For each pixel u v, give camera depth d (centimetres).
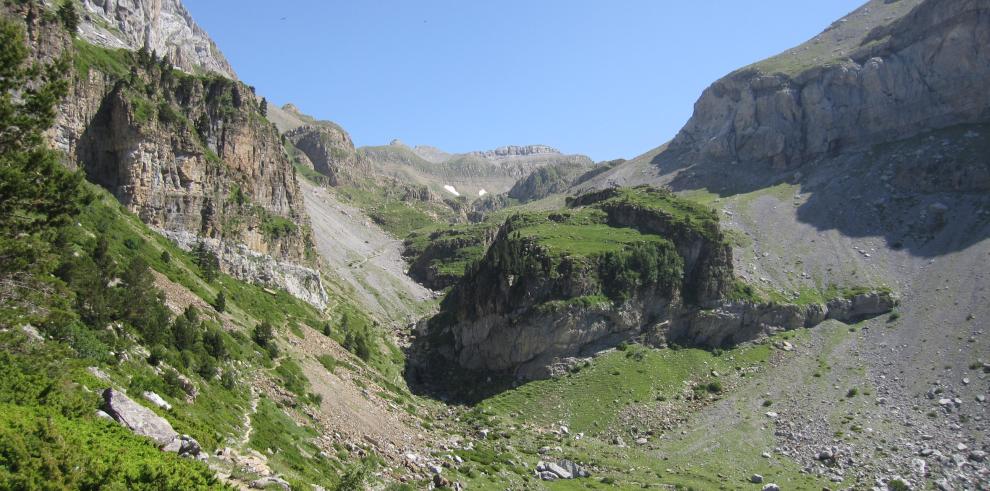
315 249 18175
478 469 8919
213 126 14075
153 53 12950
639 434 12800
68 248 6197
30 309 4538
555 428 12912
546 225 18862
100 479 3209
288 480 4759
